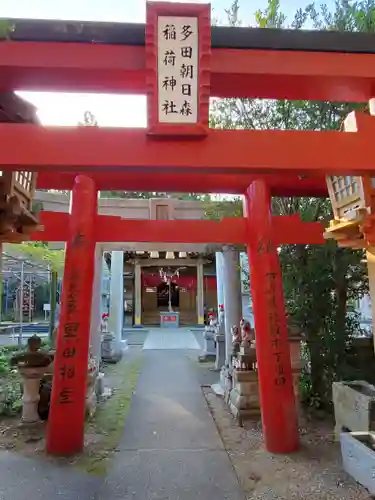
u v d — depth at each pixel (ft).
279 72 11.02
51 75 10.96
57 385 17.58
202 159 10.06
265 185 20.01
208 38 10.32
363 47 11.17
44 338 52.85
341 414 18.69
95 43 10.75
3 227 14.06
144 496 13.87
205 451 17.79
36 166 9.71
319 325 24.26
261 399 18.34
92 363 24.04
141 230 19.95
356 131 10.35
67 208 29.35
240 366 22.95
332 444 18.34
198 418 22.72
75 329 17.92
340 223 14.97
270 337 18.20
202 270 84.48
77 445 17.44
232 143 10.16
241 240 19.99
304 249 24.59
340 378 23.44
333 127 22.86
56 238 20.27
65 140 9.77
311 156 10.19
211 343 43.70
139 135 10.02
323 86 11.57
